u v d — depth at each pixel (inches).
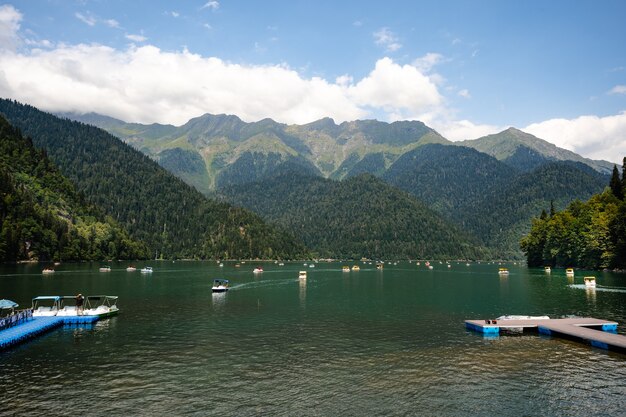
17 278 5610.2
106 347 2098.9
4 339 2042.3
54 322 2539.4
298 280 6515.8
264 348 2089.1
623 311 3174.2
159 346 2122.3
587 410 1360.7
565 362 1854.1
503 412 1347.2
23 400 1413.6
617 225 6594.5
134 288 4859.7
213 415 1311.5
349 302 3809.1
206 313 3149.6
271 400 1428.4
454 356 1951.3
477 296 4261.8
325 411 1346.0
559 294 4303.6
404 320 2874.0
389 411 1349.7
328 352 2016.5
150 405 1381.6
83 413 1316.4
